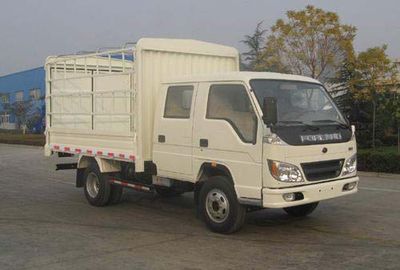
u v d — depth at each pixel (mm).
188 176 7875
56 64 10797
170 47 8758
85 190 10148
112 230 7961
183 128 7902
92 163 9961
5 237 7535
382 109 19312
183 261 6273
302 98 7559
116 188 9844
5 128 51562
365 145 21359
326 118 7602
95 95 9492
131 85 8531
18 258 6457
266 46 21844
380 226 8008
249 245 6961
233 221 7301
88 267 6074
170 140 8141
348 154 7527
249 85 7109
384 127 20594
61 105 10641
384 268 5895
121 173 9633
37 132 43969
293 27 20828
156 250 6777
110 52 9031
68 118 10391
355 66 20328
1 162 19422
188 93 7930
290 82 7559
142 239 7375
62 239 7410
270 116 6703
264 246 6906
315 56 20953
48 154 11141
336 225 8094
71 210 9594
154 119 8492
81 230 7973
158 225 8273
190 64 9148
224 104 7375
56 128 10789
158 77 8680
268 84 7305
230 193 7281
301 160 6891
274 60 21188
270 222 8328
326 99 7848
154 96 8617
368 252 6562
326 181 7203
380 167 14469
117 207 9836
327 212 9078
